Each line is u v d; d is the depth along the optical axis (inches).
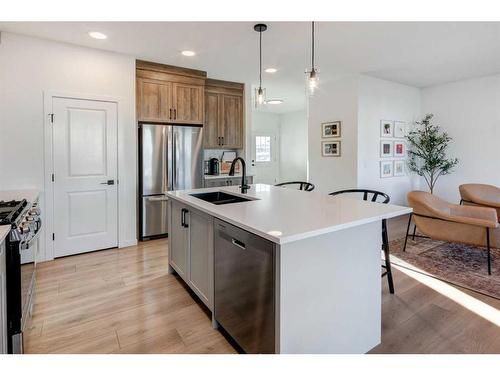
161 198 167.3
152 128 163.3
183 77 175.0
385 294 103.7
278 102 268.1
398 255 141.1
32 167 131.3
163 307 95.2
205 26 118.6
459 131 215.6
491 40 135.0
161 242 164.4
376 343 76.2
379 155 207.9
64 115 137.4
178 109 174.1
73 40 132.8
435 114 227.5
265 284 61.5
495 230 123.2
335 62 166.6
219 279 79.6
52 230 136.4
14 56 126.0
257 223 64.2
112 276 118.6
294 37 130.2
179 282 113.2
